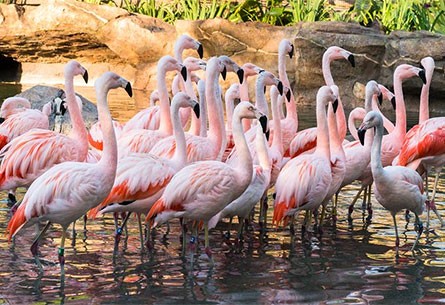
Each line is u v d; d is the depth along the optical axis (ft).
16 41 65.31
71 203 21.63
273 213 27.09
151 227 24.73
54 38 64.64
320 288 20.71
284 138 33.24
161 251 24.41
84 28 63.21
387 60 55.16
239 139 23.58
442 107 54.44
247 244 25.41
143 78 63.21
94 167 22.07
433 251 24.56
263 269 22.57
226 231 27.09
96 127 31.12
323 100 26.27
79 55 66.44
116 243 23.84
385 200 25.29
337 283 21.18
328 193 26.58
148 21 62.90
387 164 31.68
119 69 66.28
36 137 26.71
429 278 21.63
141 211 24.13
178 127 25.13
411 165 29.78
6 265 22.40
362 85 55.26
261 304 19.45
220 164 23.40
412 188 24.95
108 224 27.68
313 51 55.67
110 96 59.16
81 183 21.68
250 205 24.97
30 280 21.09
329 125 27.48
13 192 29.89
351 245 25.27
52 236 25.73
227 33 59.06
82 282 21.06
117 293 20.17
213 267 22.72
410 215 29.55
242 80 30.96
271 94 28.86
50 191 21.43
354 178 28.37
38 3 68.23
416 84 53.67
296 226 27.86
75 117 27.61
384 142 31.35
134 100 57.16
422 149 29.30
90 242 25.16
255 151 28.12
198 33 60.44
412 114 53.47
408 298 19.89
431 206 27.89
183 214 23.02
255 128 29.94
